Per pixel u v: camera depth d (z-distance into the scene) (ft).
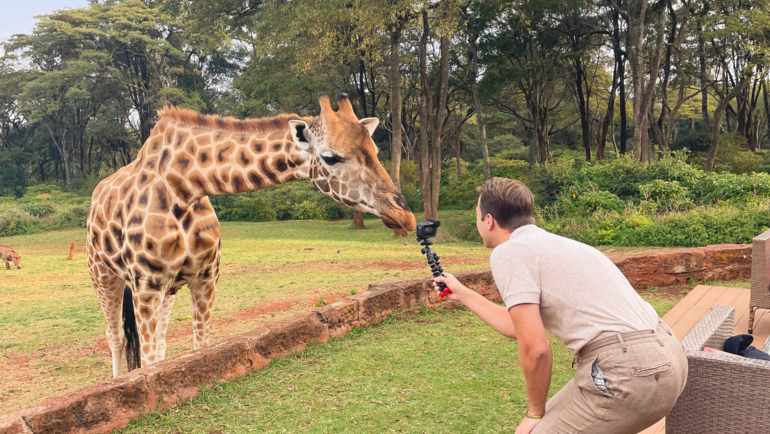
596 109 136.87
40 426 10.43
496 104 108.06
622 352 5.90
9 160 190.49
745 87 115.34
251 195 119.24
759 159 108.06
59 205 119.55
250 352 14.57
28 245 80.02
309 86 83.87
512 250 6.45
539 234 6.60
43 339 24.29
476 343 17.06
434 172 75.41
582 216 53.88
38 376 19.15
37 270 50.19
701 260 25.55
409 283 21.11
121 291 16.87
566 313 6.21
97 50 156.97
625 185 59.57
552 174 71.36
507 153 166.81
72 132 182.70
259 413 12.26
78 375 19.17
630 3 79.56
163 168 13.71
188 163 13.47
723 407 7.13
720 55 103.19
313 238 74.13
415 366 15.08
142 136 165.58
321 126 11.54
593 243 44.86
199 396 13.06
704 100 128.36
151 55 154.81
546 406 6.73
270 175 12.87
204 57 166.30
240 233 84.79
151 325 13.94
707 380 7.22
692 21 93.25
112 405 11.57
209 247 14.24
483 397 12.92
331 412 12.25
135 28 151.64
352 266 41.39
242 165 13.01
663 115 101.35
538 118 104.68
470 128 153.89
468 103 98.48
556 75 105.29
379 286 20.94
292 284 34.96
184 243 13.74
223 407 12.57
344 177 11.39
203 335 15.21
